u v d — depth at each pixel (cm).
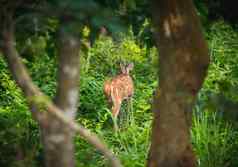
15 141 1340
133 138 1588
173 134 1026
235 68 2261
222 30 2520
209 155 1438
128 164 1426
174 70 1008
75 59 736
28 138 1413
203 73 1027
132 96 1941
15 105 1772
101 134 1662
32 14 699
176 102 1015
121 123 1845
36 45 870
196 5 1127
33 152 1267
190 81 1012
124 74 1962
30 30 802
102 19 630
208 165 1426
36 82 1912
